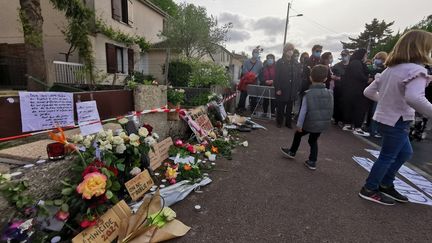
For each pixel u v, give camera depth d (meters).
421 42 2.22
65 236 1.77
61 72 8.68
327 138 5.55
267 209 2.45
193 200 2.54
